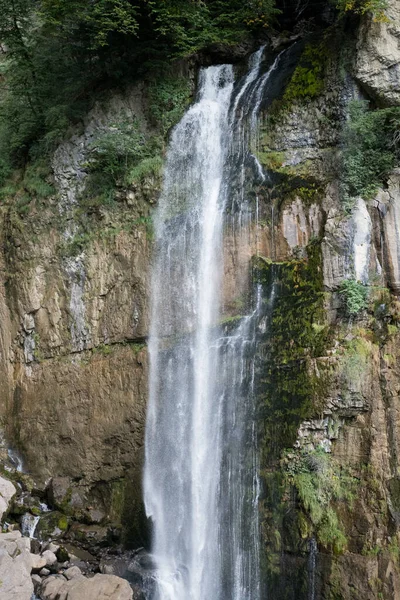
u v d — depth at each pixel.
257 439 11.73
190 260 13.72
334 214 12.11
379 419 10.80
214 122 14.55
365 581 10.07
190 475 12.48
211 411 12.51
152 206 14.65
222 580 11.45
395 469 10.59
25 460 15.02
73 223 15.66
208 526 11.91
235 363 12.44
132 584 11.76
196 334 13.25
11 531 12.93
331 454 11.02
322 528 10.60
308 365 11.43
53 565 12.12
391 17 12.22
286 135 13.40
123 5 15.23
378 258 11.72
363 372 10.93
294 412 11.39
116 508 13.41
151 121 15.50
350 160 12.12
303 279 12.12
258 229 13.06
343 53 12.95
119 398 13.95
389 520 10.33
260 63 15.27
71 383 14.80
